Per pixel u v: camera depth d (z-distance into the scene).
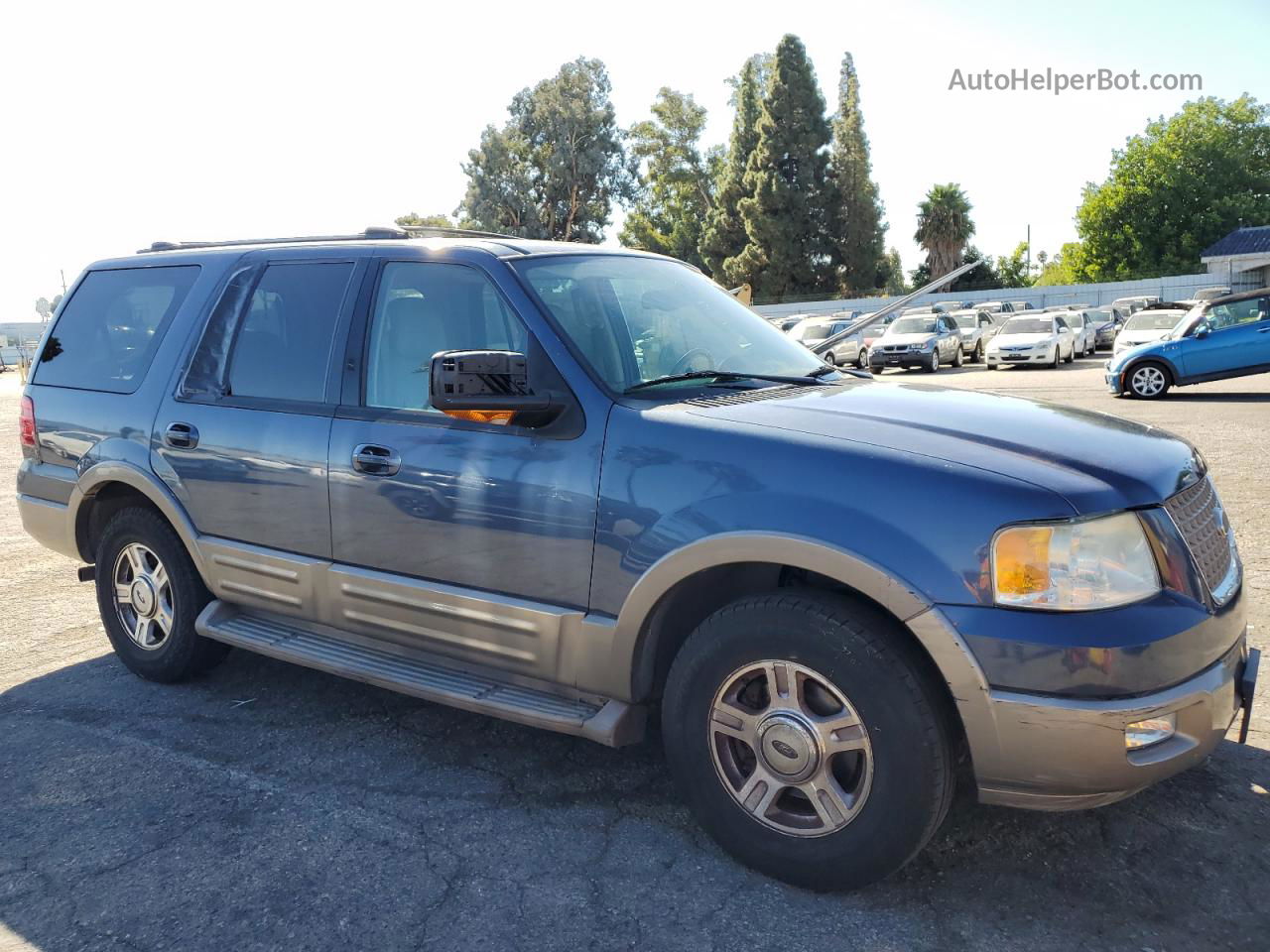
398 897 2.69
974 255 60.56
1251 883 2.67
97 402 4.30
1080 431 2.81
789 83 53.12
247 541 3.78
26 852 2.97
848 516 2.48
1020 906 2.59
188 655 4.16
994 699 2.34
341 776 3.42
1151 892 2.64
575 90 65.38
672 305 3.60
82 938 2.54
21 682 4.42
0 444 14.25
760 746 2.66
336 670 3.49
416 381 3.36
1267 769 3.29
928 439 2.64
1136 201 57.16
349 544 3.44
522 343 3.11
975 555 2.37
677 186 66.50
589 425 2.93
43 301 33.28
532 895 2.69
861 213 53.81
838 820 2.57
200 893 2.73
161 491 4.02
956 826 2.97
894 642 2.47
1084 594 2.32
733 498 2.64
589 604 2.92
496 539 3.07
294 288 3.79
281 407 3.65
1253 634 4.53
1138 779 2.35
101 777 3.44
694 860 2.85
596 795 3.25
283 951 2.48
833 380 3.50
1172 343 15.71
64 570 6.57
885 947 2.44
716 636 2.70
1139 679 2.30
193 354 4.02
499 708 3.08
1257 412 13.06
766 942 2.46
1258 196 56.16
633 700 2.92
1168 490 2.56
